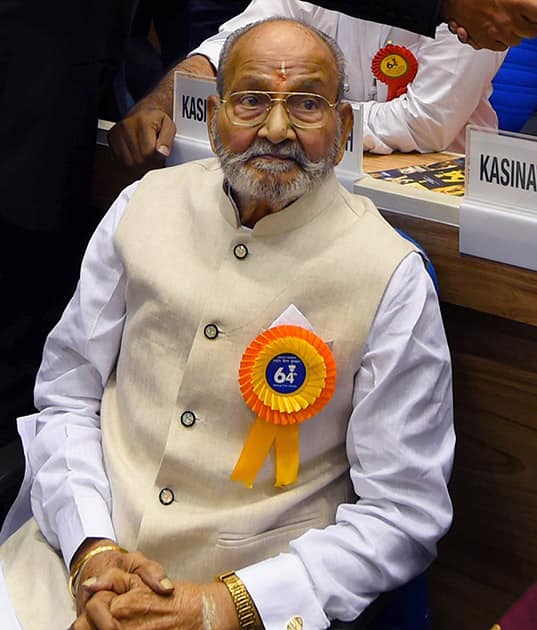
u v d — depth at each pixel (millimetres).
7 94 1890
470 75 2000
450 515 1434
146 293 1499
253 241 1453
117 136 1968
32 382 2145
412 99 2033
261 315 1422
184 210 1543
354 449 1419
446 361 1440
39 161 1905
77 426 1601
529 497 1677
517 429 1650
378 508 1398
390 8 1646
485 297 1580
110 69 1950
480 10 1576
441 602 1859
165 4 2760
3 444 2129
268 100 1374
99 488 1522
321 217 1445
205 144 1871
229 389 1421
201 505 1447
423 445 1417
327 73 1394
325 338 1409
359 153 1713
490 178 1522
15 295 2082
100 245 1607
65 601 1474
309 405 1389
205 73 2141
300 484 1440
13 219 1927
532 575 1719
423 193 1651
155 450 1480
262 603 1354
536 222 1478
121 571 1383
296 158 1380
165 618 1347
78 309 1607
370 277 1411
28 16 1863
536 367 1591
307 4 2252
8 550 1607
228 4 2961
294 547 1393
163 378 1477
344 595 1370
